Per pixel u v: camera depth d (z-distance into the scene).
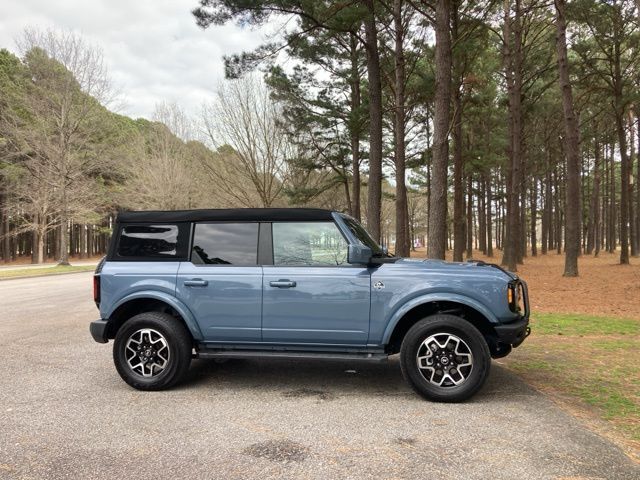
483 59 25.03
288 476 3.19
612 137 33.12
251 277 5.08
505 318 4.72
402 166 15.93
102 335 5.29
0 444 3.76
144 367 5.21
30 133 30.38
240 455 3.53
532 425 4.04
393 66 20.97
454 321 4.68
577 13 20.50
